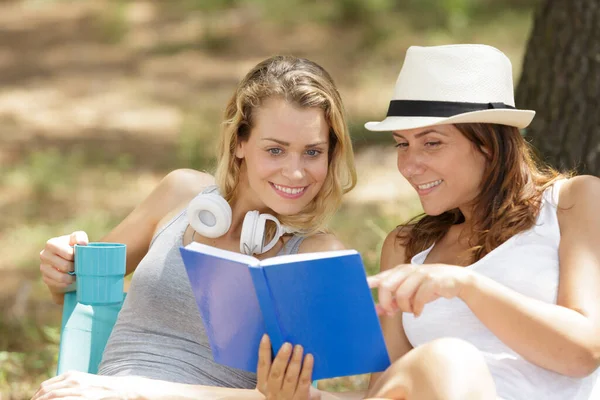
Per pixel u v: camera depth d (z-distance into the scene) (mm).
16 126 31938
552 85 12578
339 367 7383
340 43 39750
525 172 8516
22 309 16031
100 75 38375
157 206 9984
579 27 12367
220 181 9305
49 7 47906
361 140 26547
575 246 8109
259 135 8719
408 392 6988
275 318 7160
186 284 9000
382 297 7297
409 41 38938
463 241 8812
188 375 8742
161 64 39469
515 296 7457
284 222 9078
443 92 8461
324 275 7023
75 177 26031
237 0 45125
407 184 22531
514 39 37438
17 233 21281
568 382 7977
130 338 9023
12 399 12000
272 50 39938
